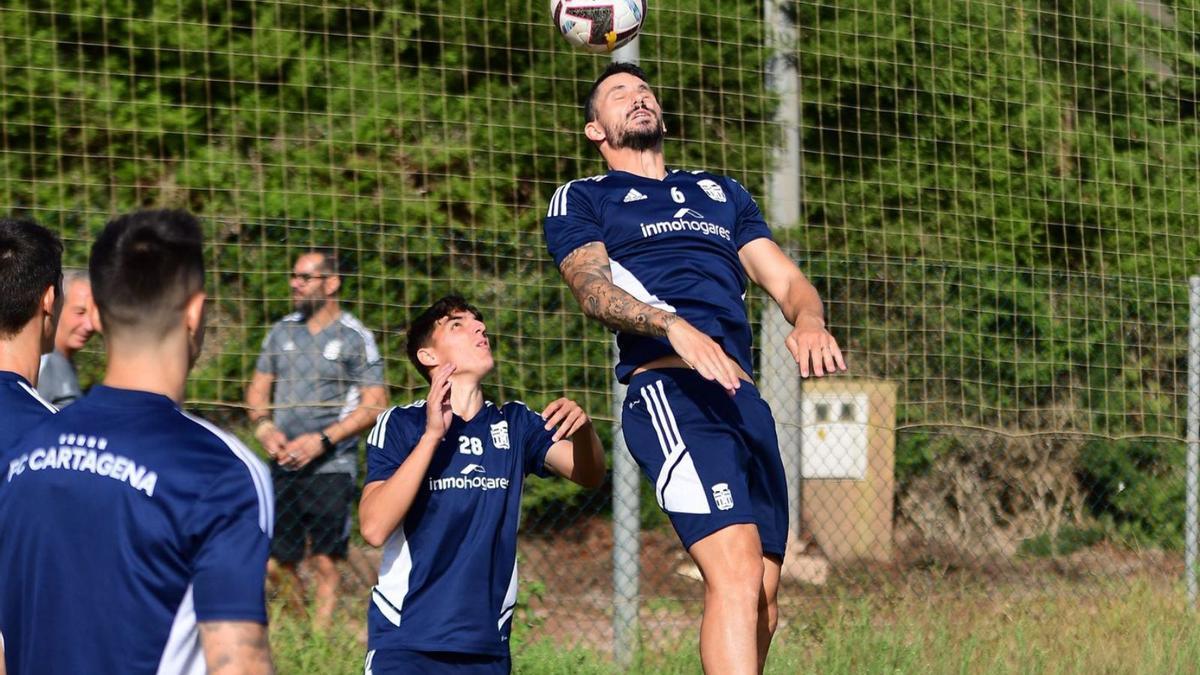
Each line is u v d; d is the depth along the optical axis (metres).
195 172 16.33
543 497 18.38
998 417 18.41
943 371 18.30
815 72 18.33
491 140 17.27
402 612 9.03
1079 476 20.34
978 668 13.84
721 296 9.52
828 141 18.55
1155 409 19.77
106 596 5.15
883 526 18.28
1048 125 20.08
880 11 18.72
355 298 16.20
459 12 17.47
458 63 17.48
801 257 17.59
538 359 16.61
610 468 18.25
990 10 19.72
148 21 16.41
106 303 5.37
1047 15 20.36
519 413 9.64
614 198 9.70
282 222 16.03
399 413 9.62
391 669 8.92
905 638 14.47
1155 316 19.42
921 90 19.05
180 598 5.14
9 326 6.79
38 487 5.30
